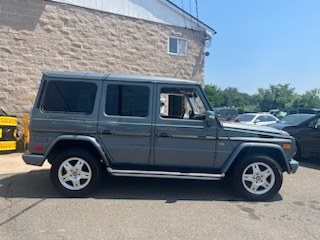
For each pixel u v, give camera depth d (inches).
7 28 392.5
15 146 380.8
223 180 269.7
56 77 218.8
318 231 174.2
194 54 526.9
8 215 182.5
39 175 271.7
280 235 167.5
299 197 238.2
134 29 475.2
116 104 220.1
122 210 195.9
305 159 418.0
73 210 193.2
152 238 158.9
